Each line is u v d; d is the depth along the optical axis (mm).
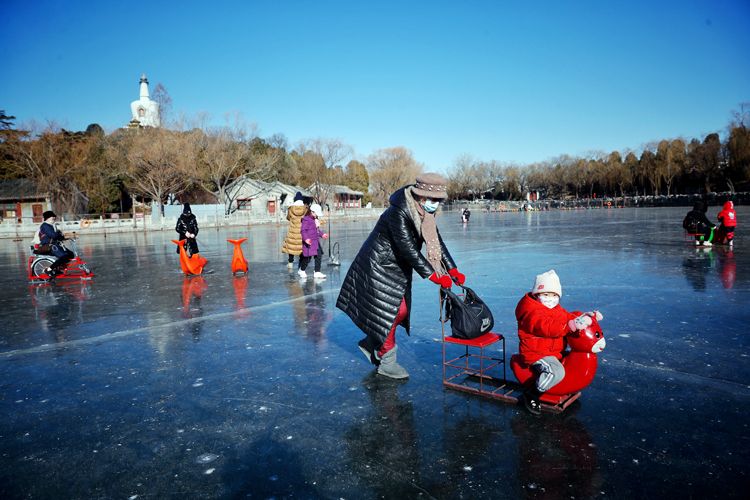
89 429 3537
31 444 3332
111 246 22984
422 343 5461
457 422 3457
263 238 26609
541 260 12250
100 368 4922
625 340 5234
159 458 3088
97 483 2830
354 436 3295
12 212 50906
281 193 62531
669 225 26078
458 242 18562
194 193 63156
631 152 93938
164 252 18922
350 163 98188
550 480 2709
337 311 7258
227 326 6508
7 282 11586
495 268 11055
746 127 65750
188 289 9695
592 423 3373
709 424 3314
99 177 52062
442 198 3842
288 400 3953
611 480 2695
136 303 8367
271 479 2805
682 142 79750
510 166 112062
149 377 4605
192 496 2664
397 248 4027
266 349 5402
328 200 73312
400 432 3330
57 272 11609
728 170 67062
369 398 3938
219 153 54531
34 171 46531
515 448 3068
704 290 7793
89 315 7512
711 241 14328
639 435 3189
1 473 2967
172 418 3684
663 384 4020
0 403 4070
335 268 12453
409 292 4324
